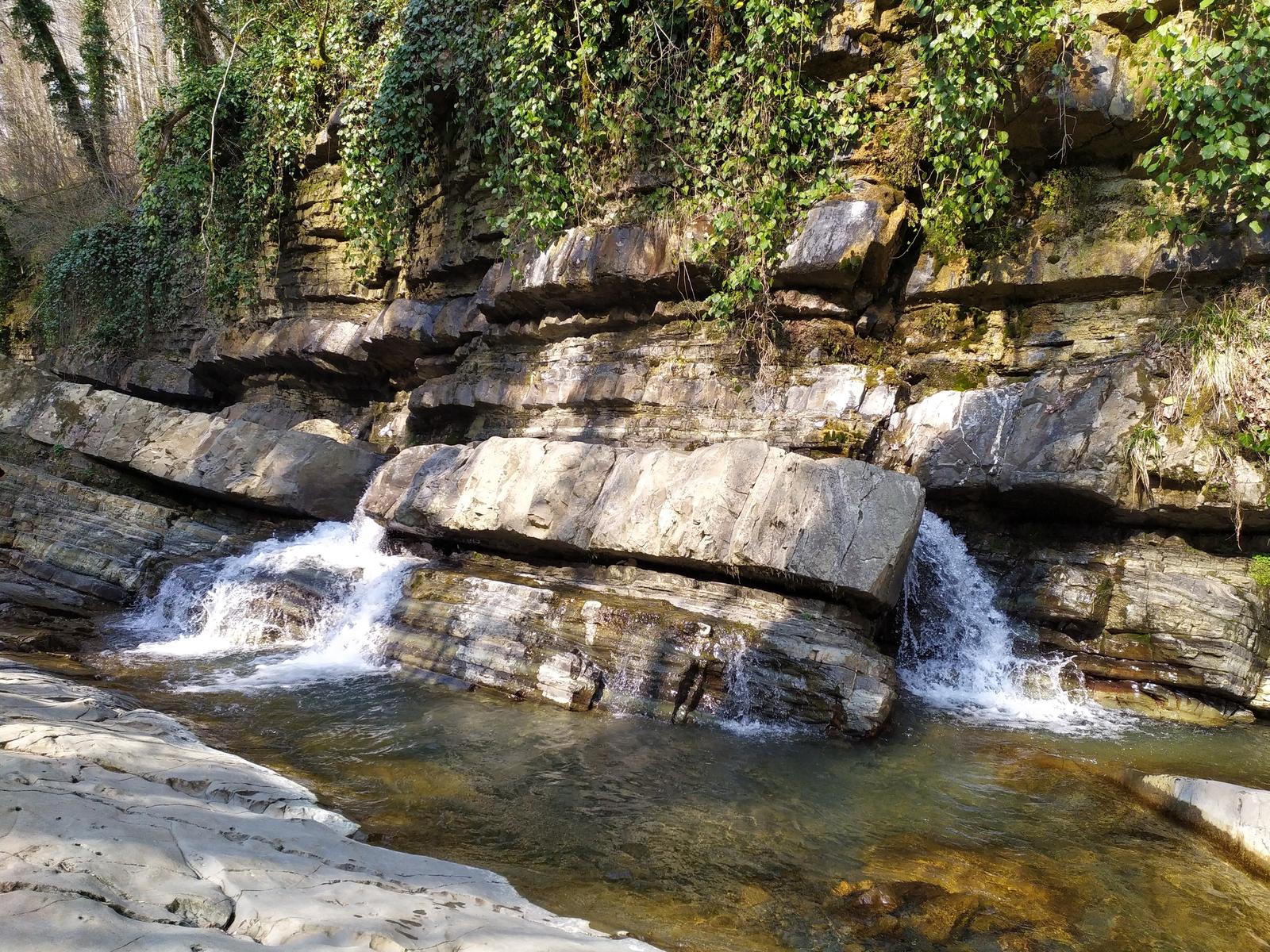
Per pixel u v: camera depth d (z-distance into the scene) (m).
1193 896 4.04
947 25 8.34
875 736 6.04
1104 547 7.32
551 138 10.53
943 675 7.34
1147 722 6.58
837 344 9.16
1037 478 7.16
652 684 6.47
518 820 4.70
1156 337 7.55
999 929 3.74
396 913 2.73
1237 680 6.48
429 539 9.32
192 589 9.56
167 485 12.02
